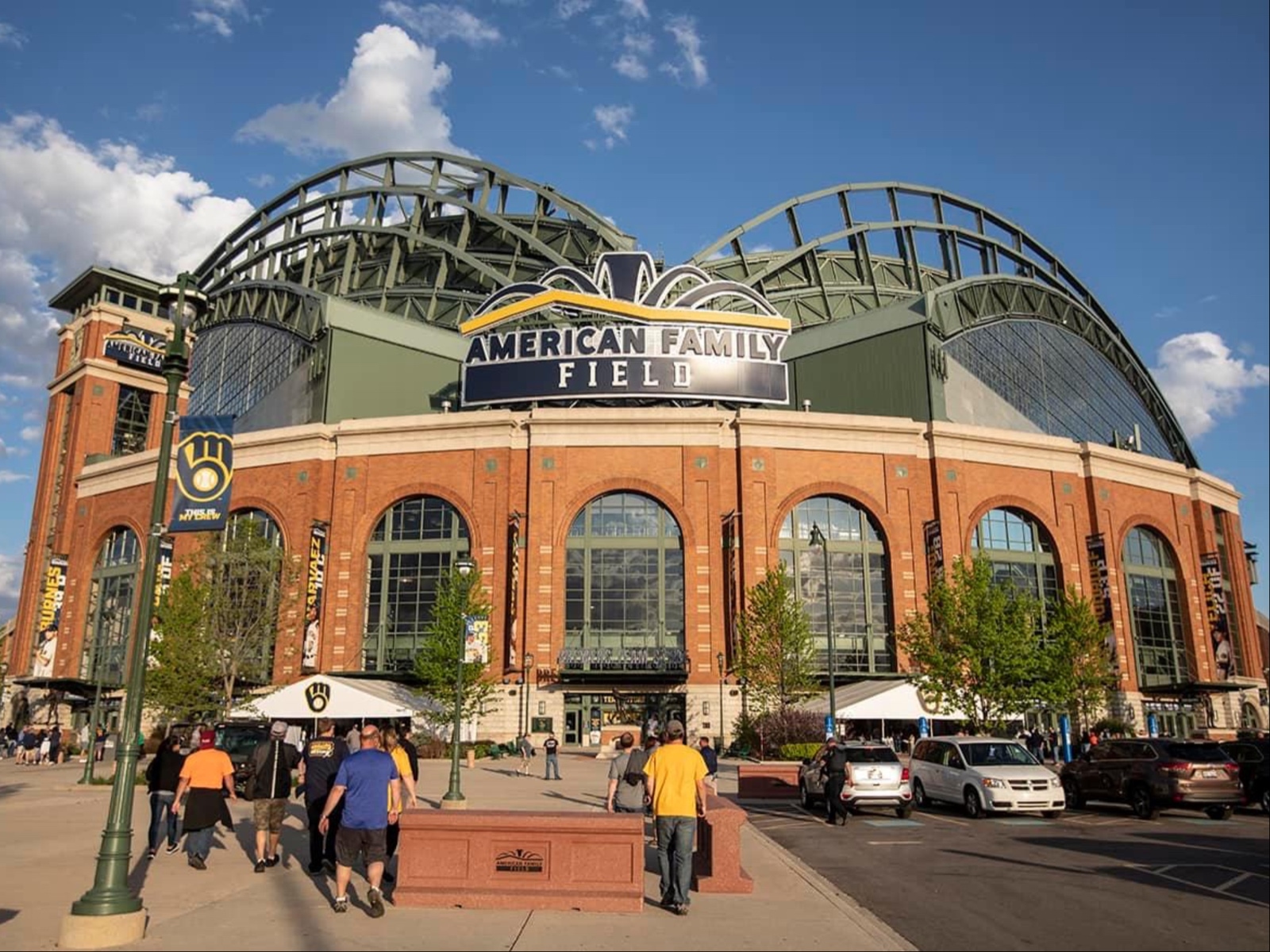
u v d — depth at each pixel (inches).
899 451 2190.0
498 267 3056.1
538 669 1990.7
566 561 2080.5
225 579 1899.6
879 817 1002.7
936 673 1743.4
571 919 445.1
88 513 2625.5
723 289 2324.1
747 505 2080.5
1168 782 957.2
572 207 3016.7
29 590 2824.8
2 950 382.3
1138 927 452.4
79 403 2878.9
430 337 2517.2
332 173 3280.0
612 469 2106.3
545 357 2226.9
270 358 2819.9
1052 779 978.7
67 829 810.2
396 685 1871.3
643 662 1977.1
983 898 530.9
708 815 532.4
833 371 2468.0
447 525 2137.1
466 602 1798.7
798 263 3169.3
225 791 600.7
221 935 402.9
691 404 2326.5
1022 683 1739.7
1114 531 2348.7
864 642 2090.3
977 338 2696.9
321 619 2100.1
